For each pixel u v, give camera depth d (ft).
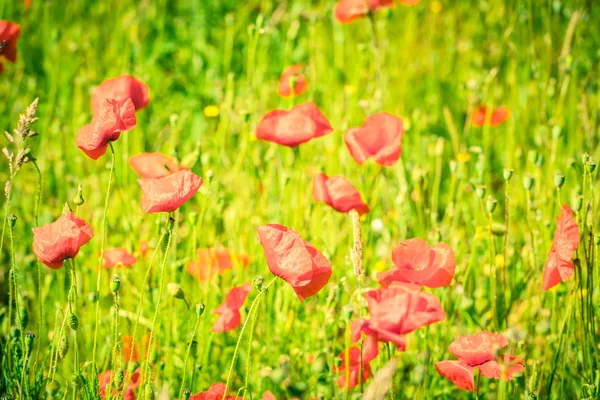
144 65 9.66
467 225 7.27
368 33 10.21
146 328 6.67
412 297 5.80
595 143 8.12
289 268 5.93
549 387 6.44
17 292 6.10
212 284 6.78
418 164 7.74
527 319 6.97
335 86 9.34
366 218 6.93
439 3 11.29
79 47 9.79
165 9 11.05
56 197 7.79
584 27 9.93
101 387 6.24
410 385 6.61
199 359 6.66
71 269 6.05
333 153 7.86
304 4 10.96
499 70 9.88
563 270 6.11
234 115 7.74
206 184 6.54
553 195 7.13
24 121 6.07
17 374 6.23
